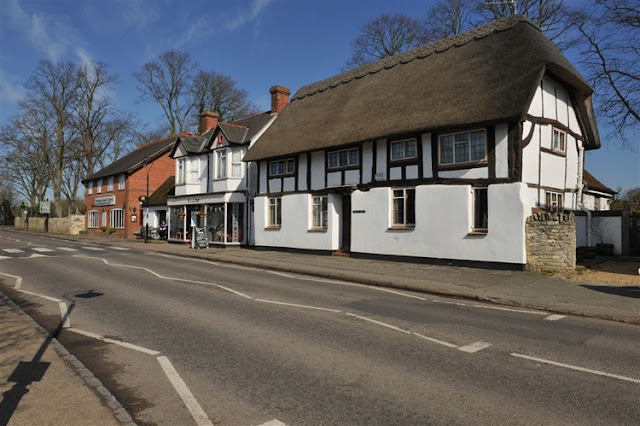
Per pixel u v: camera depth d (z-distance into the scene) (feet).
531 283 38.75
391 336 22.89
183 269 51.85
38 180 202.90
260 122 88.99
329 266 51.39
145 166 122.42
